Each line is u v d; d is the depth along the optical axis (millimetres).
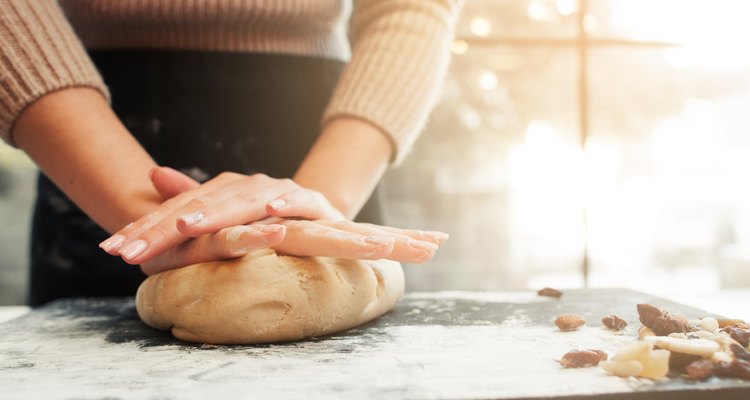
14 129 993
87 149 964
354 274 897
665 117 2787
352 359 787
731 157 2992
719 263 3158
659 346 748
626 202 3418
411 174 2828
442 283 3025
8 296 2623
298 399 696
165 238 862
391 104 1079
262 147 1163
